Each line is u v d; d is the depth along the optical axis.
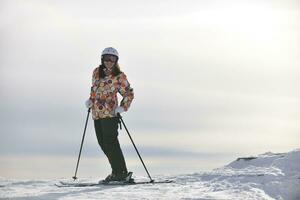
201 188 13.55
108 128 14.87
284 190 13.38
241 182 13.95
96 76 15.03
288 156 15.68
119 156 14.95
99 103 14.91
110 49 14.84
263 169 15.20
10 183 14.95
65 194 12.75
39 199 12.10
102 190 13.36
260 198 12.41
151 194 12.71
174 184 14.33
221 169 16.17
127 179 14.80
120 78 14.91
